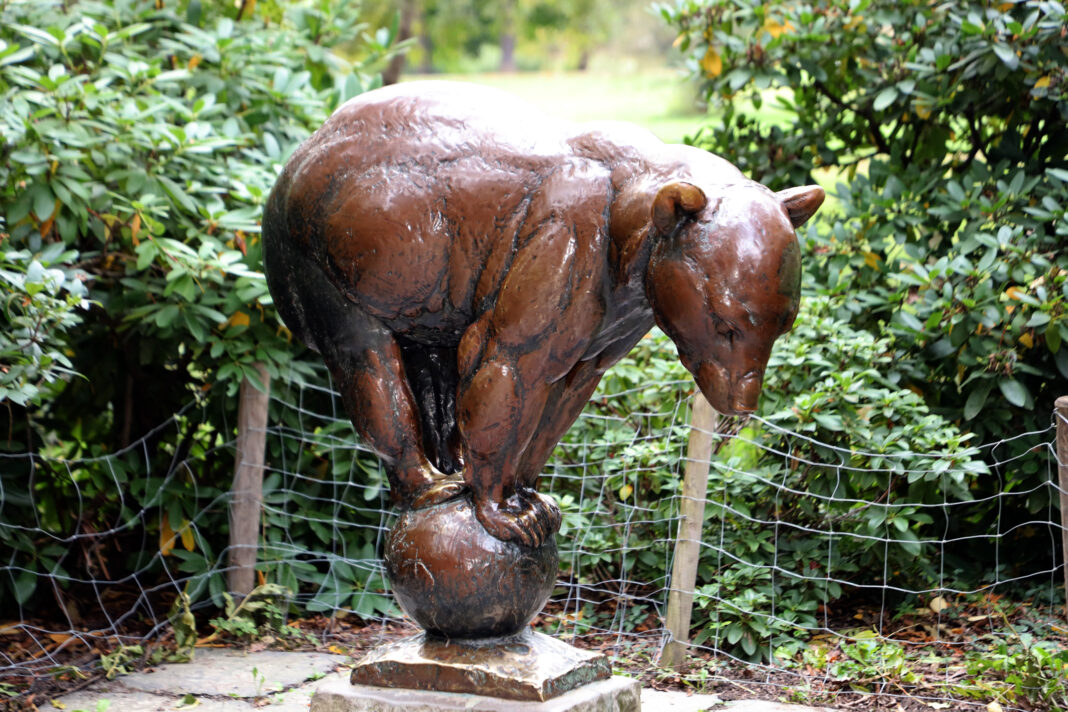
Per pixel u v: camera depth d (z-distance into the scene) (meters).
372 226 2.76
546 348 2.71
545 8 15.41
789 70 5.42
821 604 4.56
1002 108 5.27
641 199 2.64
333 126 2.91
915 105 5.15
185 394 5.00
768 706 3.55
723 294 2.50
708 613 4.21
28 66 4.88
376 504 4.91
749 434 4.74
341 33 5.94
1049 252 4.73
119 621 4.28
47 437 5.06
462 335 2.89
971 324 4.56
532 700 2.77
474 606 2.84
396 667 2.91
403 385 2.95
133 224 4.28
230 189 4.73
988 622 4.30
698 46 5.60
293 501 4.79
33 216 4.30
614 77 18.31
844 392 4.32
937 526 4.86
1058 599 4.46
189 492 4.66
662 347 4.81
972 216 4.82
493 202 2.75
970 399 4.59
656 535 4.55
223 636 4.32
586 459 4.72
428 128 2.81
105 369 4.86
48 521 4.79
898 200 5.06
